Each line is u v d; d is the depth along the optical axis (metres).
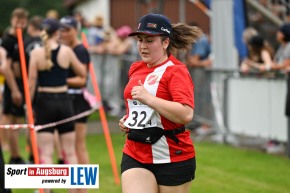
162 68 13.25
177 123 12.89
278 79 27.53
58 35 19.45
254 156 27.36
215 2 32.59
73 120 19.66
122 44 43.03
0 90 36.84
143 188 13.08
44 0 118.19
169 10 59.19
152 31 13.08
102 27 47.91
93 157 27.69
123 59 41.09
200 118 32.88
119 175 23.86
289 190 21.08
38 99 19.31
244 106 29.88
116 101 42.19
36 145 17.92
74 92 21.31
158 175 13.28
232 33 32.50
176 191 13.33
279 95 27.53
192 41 13.73
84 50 21.77
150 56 13.26
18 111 25.92
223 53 32.62
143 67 13.58
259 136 28.97
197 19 55.72
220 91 31.41
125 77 40.91
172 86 13.02
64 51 19.42
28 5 118.00
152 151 13.21
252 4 36.94
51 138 19.09
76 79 20.62
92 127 37.56
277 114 27.75
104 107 43.91
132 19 66.56
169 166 13.21
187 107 12.83
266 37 39.09
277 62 29.78
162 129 13.17
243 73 29.75
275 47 38.59
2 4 117.38
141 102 12.87
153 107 12.75
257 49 30.09
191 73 33.50
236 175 23.53
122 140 32.69
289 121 26.53
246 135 30.17
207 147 29.86
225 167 24.97
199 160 26.42
